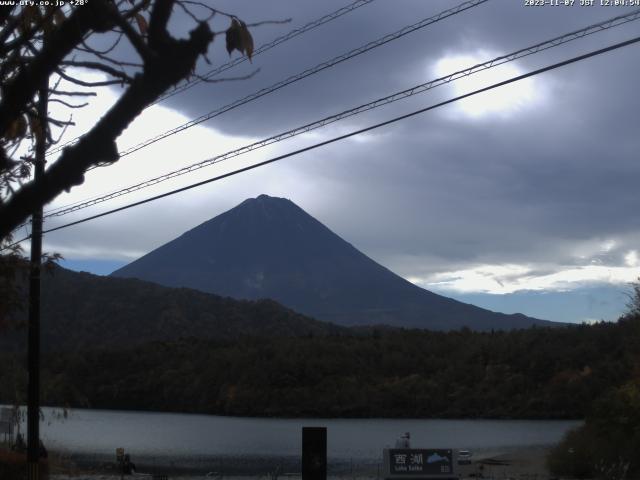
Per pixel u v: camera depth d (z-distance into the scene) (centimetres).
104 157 382
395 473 1680
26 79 430
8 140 684
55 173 380
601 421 3281
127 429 10712
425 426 11262
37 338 2056
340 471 5425
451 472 1686
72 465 4322
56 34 427
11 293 1251
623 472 2894
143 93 374
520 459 5872
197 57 374
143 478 3694
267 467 6162
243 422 12256
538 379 13412
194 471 5653
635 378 3888
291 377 14175
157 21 374
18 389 3189
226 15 538
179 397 14725
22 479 2186
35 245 1917
